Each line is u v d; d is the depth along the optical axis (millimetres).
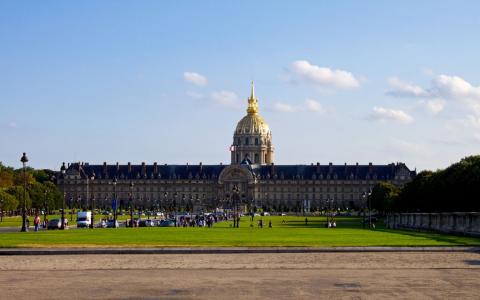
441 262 69562
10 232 131875
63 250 79312
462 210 194125
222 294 50656
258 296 49844
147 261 70938
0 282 56250
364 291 51812
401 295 50156
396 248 83188
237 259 72750
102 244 90125
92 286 54219
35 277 59062
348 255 77125
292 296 49812
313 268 64875
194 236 115875
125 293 51125
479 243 93375
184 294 50719
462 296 49719
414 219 161500
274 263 68938
